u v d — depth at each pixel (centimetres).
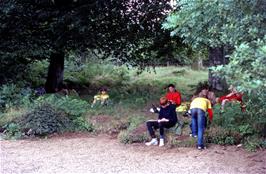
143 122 1157
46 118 1158
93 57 2400
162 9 1656
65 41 1656
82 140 1090
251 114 1042
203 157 895
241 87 620
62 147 1016
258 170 786
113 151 973
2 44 1518
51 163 863
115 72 2294
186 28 859
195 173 782
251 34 700
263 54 594
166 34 1762
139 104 1441
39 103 1238
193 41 950
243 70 632
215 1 733
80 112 1252
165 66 2773
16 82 1555
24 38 1570
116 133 1155
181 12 828
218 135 996
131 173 788
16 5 1498
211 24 823
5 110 1266
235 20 730
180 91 1850
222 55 1584
